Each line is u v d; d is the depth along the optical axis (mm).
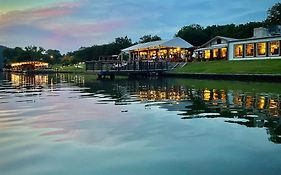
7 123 10594
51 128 9719
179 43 64562
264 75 33969
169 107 14133
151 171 5902
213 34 96312
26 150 7312
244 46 49625
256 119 10859
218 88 24641
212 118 11141
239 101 15953
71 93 22594
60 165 6285
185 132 8961
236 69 41312
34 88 28547
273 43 45688
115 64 49906
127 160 6543
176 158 6637
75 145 7715
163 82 34594
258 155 6766
